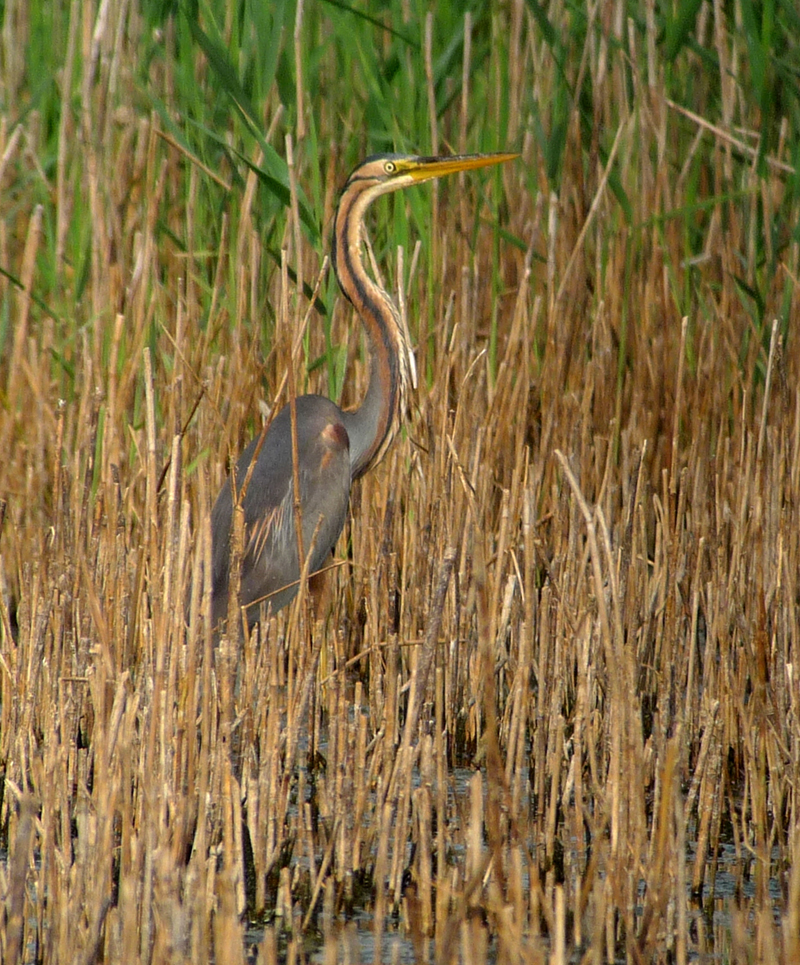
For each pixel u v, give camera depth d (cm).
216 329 1152
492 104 1241
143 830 659
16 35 1266
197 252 1170
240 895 709
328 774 800
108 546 865
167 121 1078
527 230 1262
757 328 1174
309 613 920
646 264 1275
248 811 751
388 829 679
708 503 1159
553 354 1173
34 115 1212
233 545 753
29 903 715
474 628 1027
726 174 1257
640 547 1073
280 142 1211
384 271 1270
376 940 666
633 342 1264
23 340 1154
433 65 1182
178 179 1233
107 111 1158
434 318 1195
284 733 827
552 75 1296
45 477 1151
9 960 617
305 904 757
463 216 1245
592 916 716
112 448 998
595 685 910
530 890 691
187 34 1127
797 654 874
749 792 864
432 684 943
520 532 1049
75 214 1133
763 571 974
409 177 1036
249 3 1116
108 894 641
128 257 1205
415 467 1100
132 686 771
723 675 934
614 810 710
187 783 722
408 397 1055
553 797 803
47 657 854
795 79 1222
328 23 1298
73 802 780
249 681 792
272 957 607
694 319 1273
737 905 755
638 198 1263
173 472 708
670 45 1173
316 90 1243
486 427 1070
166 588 703
